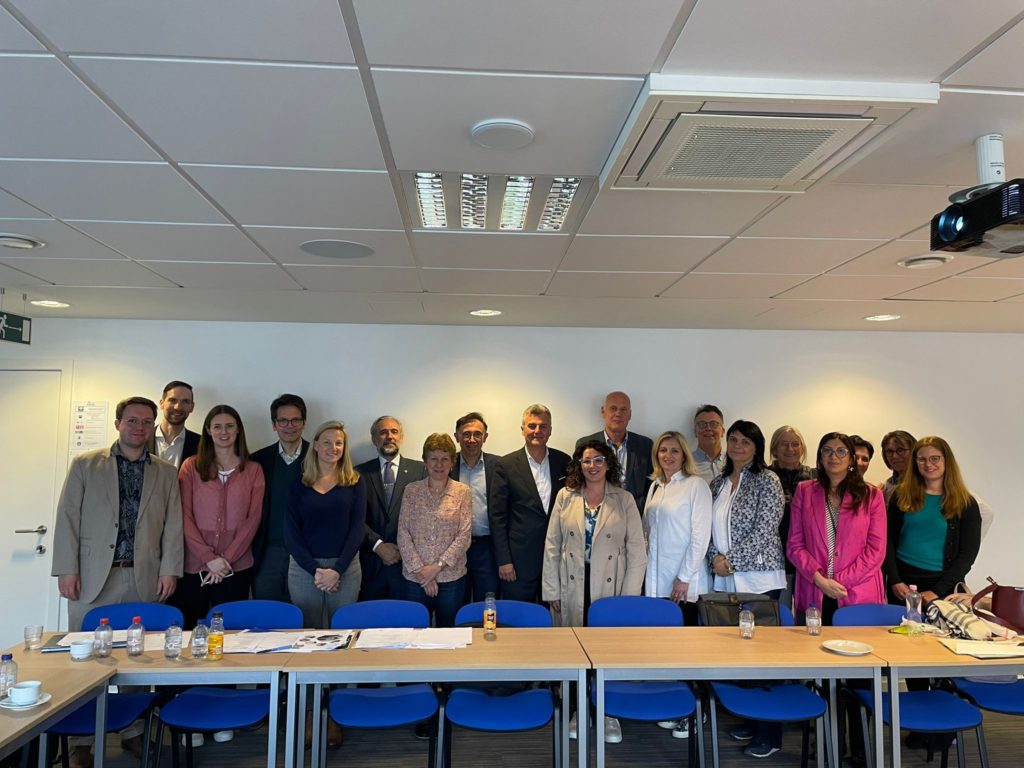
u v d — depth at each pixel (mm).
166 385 5230
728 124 2006
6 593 5098
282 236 3221
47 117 2064
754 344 5734
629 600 3740
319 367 5438
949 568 4047
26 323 5004
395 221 3016
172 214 2916
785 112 1939
